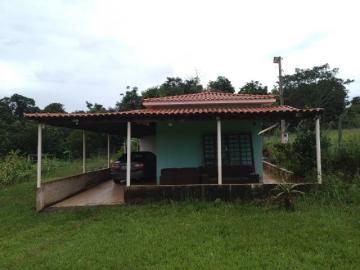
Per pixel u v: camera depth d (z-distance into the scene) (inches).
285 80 1724.9
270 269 239.1
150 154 627.2
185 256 267.6
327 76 1713.8
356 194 411.2
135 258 268.8
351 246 276.5
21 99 2576.3
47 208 461.1
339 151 526.9
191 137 543.2
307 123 572.1
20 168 880.9
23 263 275.4
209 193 440.1
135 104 1717.5
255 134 537.6
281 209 393.1
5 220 429.7
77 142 1427.2
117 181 668.7
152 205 428.5
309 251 271.4
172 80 1649.9
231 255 267.3
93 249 292.4
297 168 518.0
